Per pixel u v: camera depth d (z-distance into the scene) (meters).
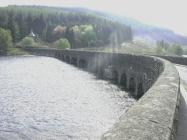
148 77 37.00
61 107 35.19
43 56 157.38
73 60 119.62
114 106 37.03
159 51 162.12
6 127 26.56
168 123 5.26
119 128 4.79
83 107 35.69
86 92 47.31
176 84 10.12
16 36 196.75
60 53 138.75
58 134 25.23
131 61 50.59
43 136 24.59
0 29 161.38
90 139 24.20
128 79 52.75
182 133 7.07
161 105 6.55
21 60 118.62
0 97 40.09
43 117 30.31
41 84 54.25
